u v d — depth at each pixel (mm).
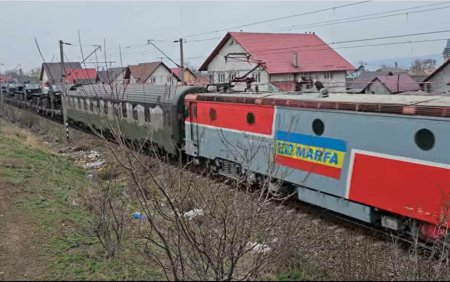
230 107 14531
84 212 10000
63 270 6707
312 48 47844
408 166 9125
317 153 11320
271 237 8508
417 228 9164
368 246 9430
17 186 11773
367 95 11039
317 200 11602
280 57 45000
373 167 9867
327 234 10320
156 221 8922
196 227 8164
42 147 23172
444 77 35969
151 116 19547
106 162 17766
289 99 12102
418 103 9023
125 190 11617
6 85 62031
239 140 14234
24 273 6680
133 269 6785
